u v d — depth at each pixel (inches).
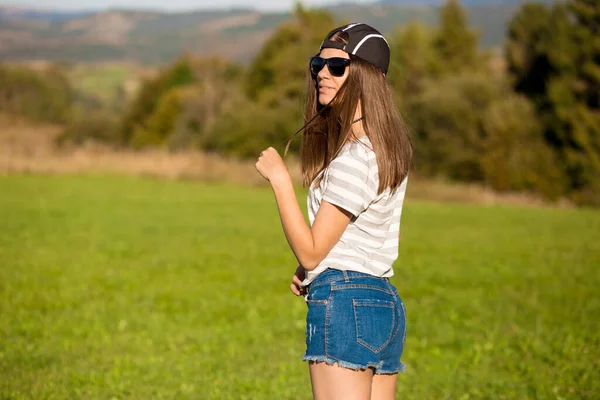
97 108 4399.6
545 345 291.3
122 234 623.2
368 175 111.7
